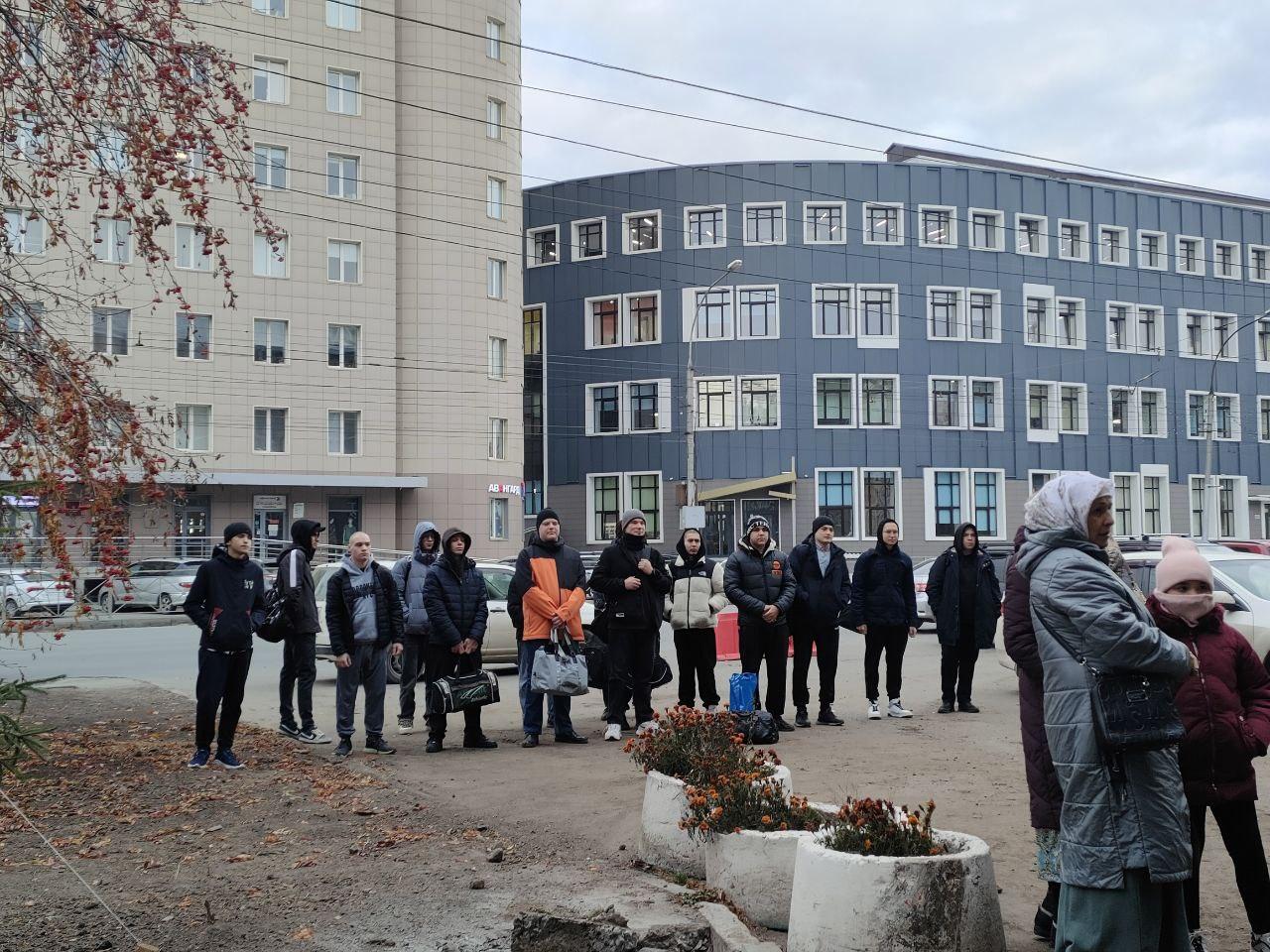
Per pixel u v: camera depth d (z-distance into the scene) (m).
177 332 40.84
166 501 10.68
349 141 44.06
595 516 52.22
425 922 5.62
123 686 15.49
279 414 42.97
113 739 11.15
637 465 51.25
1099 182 57.88
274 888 6.23
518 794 8.63
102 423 9.94
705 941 5.26
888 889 4.84
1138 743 4.07
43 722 12.16
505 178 47.47
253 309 42.28
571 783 9.02
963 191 51.88
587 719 13.03
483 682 10.63
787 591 11.59
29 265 17.03
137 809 8.18
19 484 8.84
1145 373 55.09
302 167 43.19
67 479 9.48
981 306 52.06
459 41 46.03
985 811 7.89
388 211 44.81
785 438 49.75
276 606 11.40
